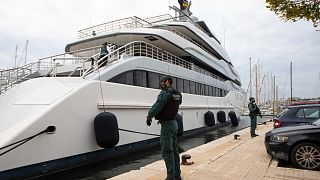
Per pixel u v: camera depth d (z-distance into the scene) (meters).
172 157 4.74
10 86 10.66
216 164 6.77
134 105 11.02
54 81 9.30
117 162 9.90
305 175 5.75
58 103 7.92
